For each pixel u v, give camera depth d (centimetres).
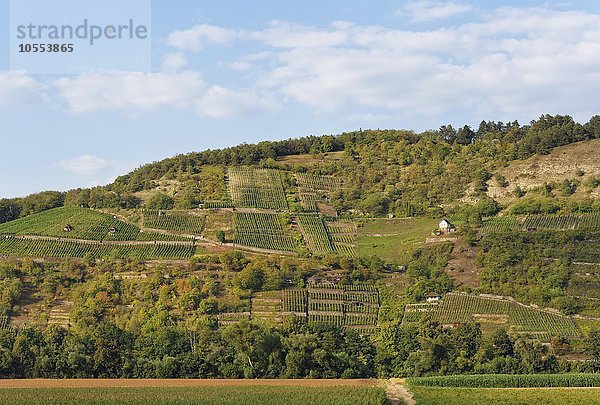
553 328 13700
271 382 11225
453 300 15150
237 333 11881
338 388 10469
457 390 10569
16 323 14350
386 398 9925
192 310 14700
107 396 9912
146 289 15288
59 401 9581
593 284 14788
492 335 12756
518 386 11181
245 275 15800
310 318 14800
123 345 12162
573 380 11269
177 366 11769
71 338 12250
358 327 14625
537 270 15425
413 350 12538
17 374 11712
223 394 10062
